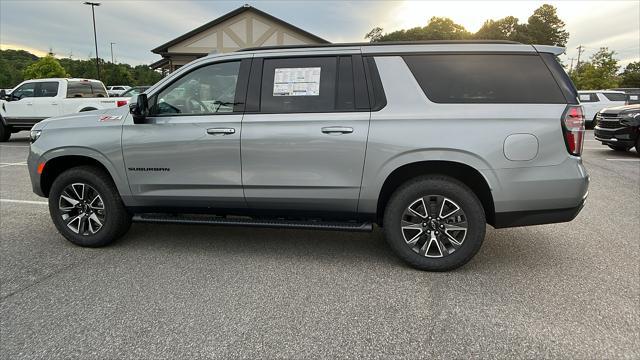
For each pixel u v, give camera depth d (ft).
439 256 12.01
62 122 13.94
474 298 10.60
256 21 85.15
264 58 12.66
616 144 35.37
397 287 11.22
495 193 11.38
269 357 8.30
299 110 12.21
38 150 13.84
